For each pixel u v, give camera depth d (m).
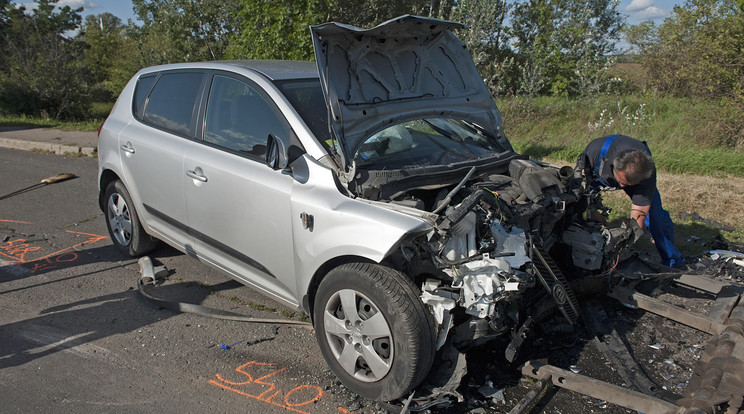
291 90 3.65
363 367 3.11
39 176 8.79
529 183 3.37
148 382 3.29
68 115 20.38
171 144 4.22
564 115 12.30
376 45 3.56
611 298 4.37
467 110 4.13
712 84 10.77
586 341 3.73
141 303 4.34
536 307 3.34
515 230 3.15
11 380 3.31
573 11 17.38
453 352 2.97
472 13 11.80
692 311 4.14
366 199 3.06
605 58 16.11
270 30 11.66
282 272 3.47
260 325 3.98
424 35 3.84
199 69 4.30
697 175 8.23
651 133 10.66
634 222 3.93
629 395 2.85
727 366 2.93
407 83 3.82
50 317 4.12
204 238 4.05
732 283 4.46
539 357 3.54
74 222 6.39
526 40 18.11
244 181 3.57
